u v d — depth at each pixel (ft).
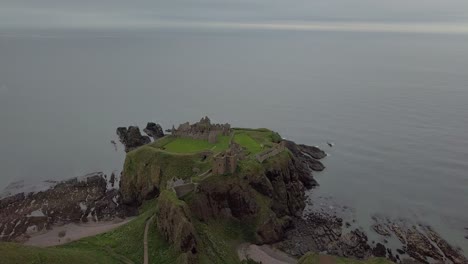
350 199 427.33
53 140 636.48
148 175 391.86
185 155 389.60
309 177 462.19
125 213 384.47
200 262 269.23
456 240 345.72
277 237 339.36
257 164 375.25
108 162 541.75
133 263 270.05
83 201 410.52
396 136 655.35
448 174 497.05
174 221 282.15
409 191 447.83
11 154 563.48
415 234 353.10
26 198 416.26
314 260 265.95
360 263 262.26
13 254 236.02
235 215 342.85
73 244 296.51
